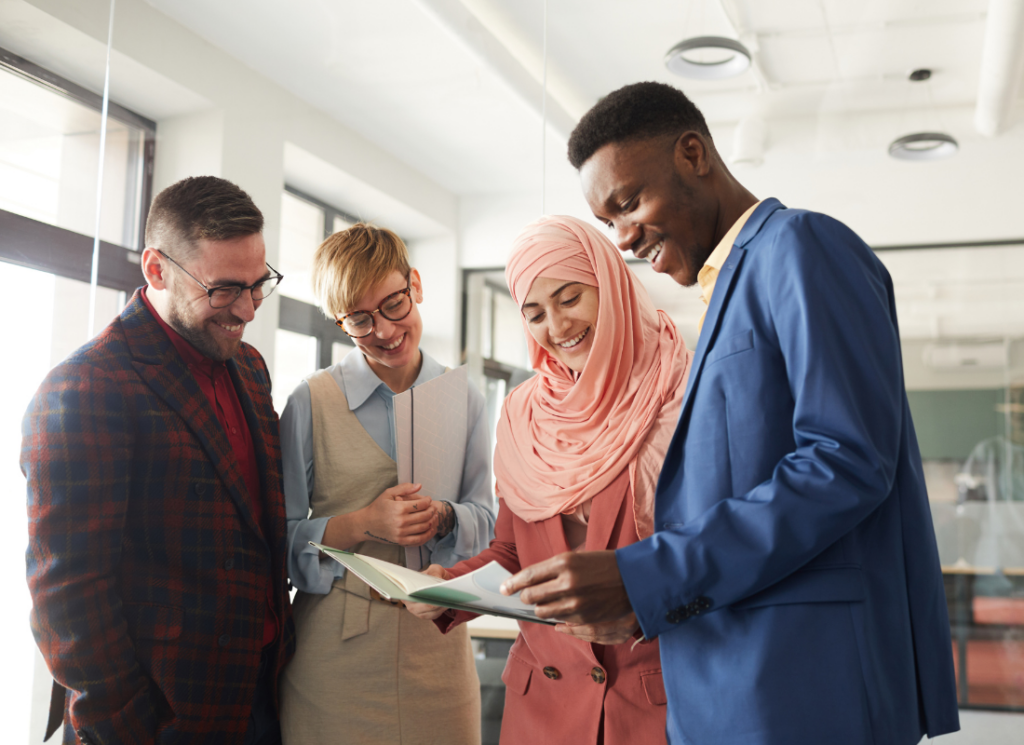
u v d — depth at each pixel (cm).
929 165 158
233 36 185
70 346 199
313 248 177
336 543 132
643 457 109
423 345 169
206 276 120
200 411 122
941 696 81
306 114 181
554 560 75
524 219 167
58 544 106
